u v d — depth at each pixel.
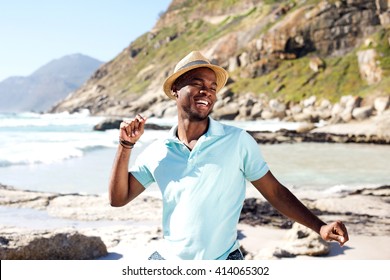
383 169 15.81
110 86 111.88
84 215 8.58
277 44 70.88
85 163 16.77
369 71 58.78
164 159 2.61
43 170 14.87
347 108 48.91
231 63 76.12
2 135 29.70
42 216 8.46
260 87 66.44
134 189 2.77
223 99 65.25
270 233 7.36
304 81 63.38
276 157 19.38
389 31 61.28
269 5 91.62
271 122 53.72
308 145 25.89
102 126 37.62
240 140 2.57
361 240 6.75
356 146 25.47
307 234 6.37
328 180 13.34
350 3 68.88
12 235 5.33
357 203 9.61
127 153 2.65
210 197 2.49
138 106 78.06
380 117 35.34
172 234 2.57
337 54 68.56
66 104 110.12
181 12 126.44
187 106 2.62
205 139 2.51
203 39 100.56
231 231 2.57
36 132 34.00
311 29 70.06
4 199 9.62
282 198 2.68
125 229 7.26
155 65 106.44
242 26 89.06
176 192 2.53
